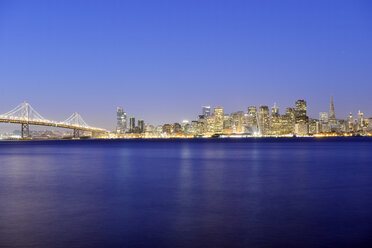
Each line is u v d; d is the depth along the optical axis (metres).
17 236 16.03
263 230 16.81
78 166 52.00
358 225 17.59
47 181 34.34
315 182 32.97
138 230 16.92
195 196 25.61
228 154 85.56
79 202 23.53
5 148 143.88
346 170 43.94
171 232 16.55
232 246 14.70
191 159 67.00
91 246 14.71
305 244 14.88
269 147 135.75
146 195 26.17
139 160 64.88
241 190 28.34
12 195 26.31
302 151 98.62
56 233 16.45
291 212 20.44
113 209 21.33
